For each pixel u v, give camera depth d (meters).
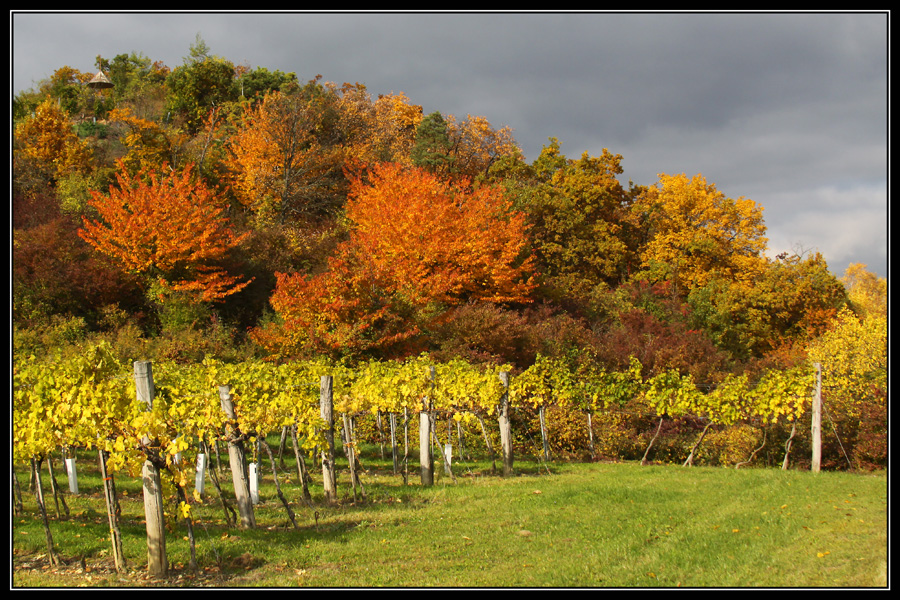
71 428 6.46
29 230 22.66
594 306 32.84
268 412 8.17
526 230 36.03
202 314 23.91
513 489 9.88
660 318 33.62
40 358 16.59
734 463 13.84
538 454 13.95
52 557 5.93
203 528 7.43
